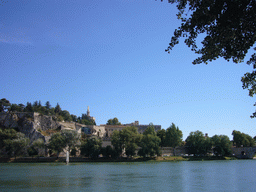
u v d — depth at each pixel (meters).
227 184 54.69
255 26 19.44
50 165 124.69
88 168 102.50
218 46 21.23
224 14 19.33
